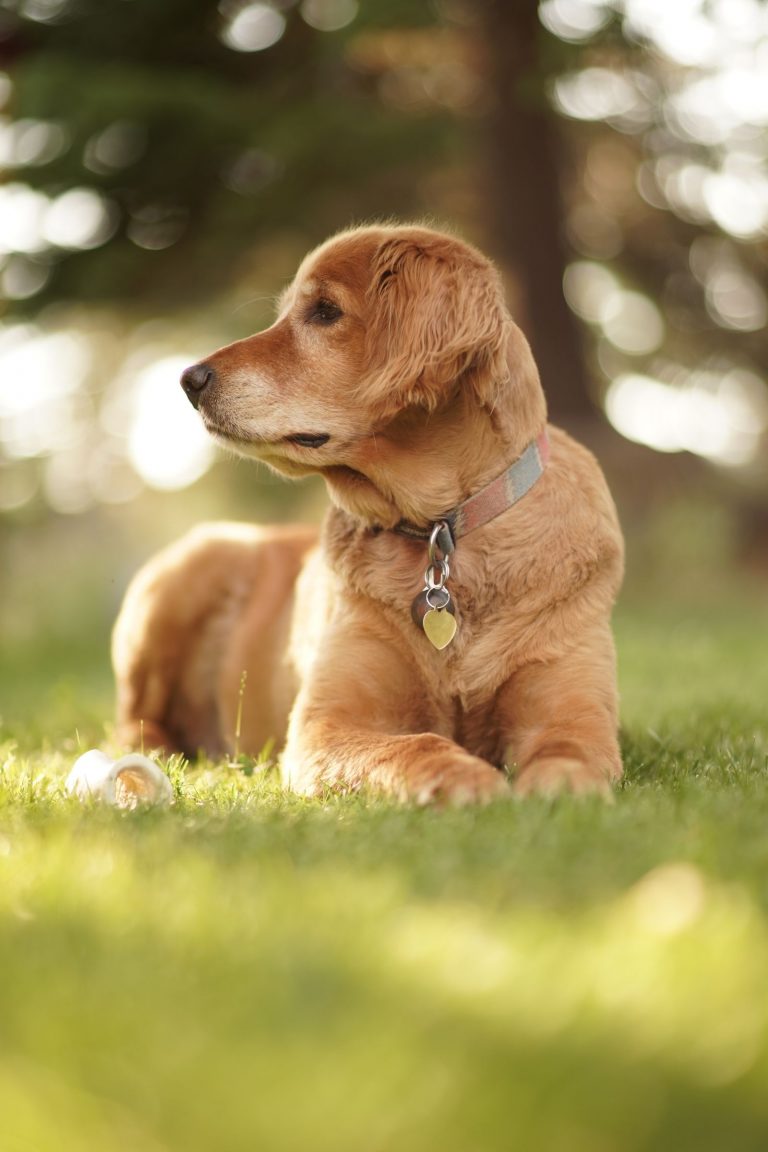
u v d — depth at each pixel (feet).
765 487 72.38
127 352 62.80
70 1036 5.77
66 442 64.54
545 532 14.12
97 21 45.55
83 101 43.47
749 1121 5.14
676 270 72.18
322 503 65.77
